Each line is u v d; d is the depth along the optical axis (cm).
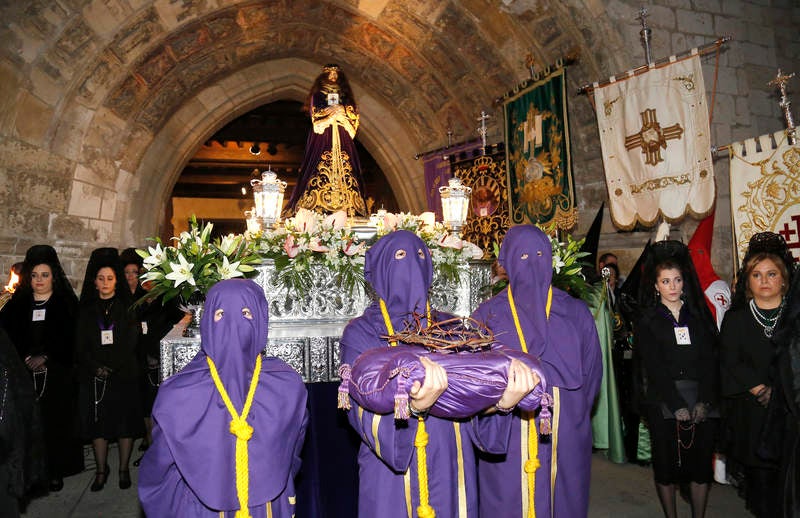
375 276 237
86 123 824
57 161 782
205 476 193
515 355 199
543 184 765
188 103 1058
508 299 272
